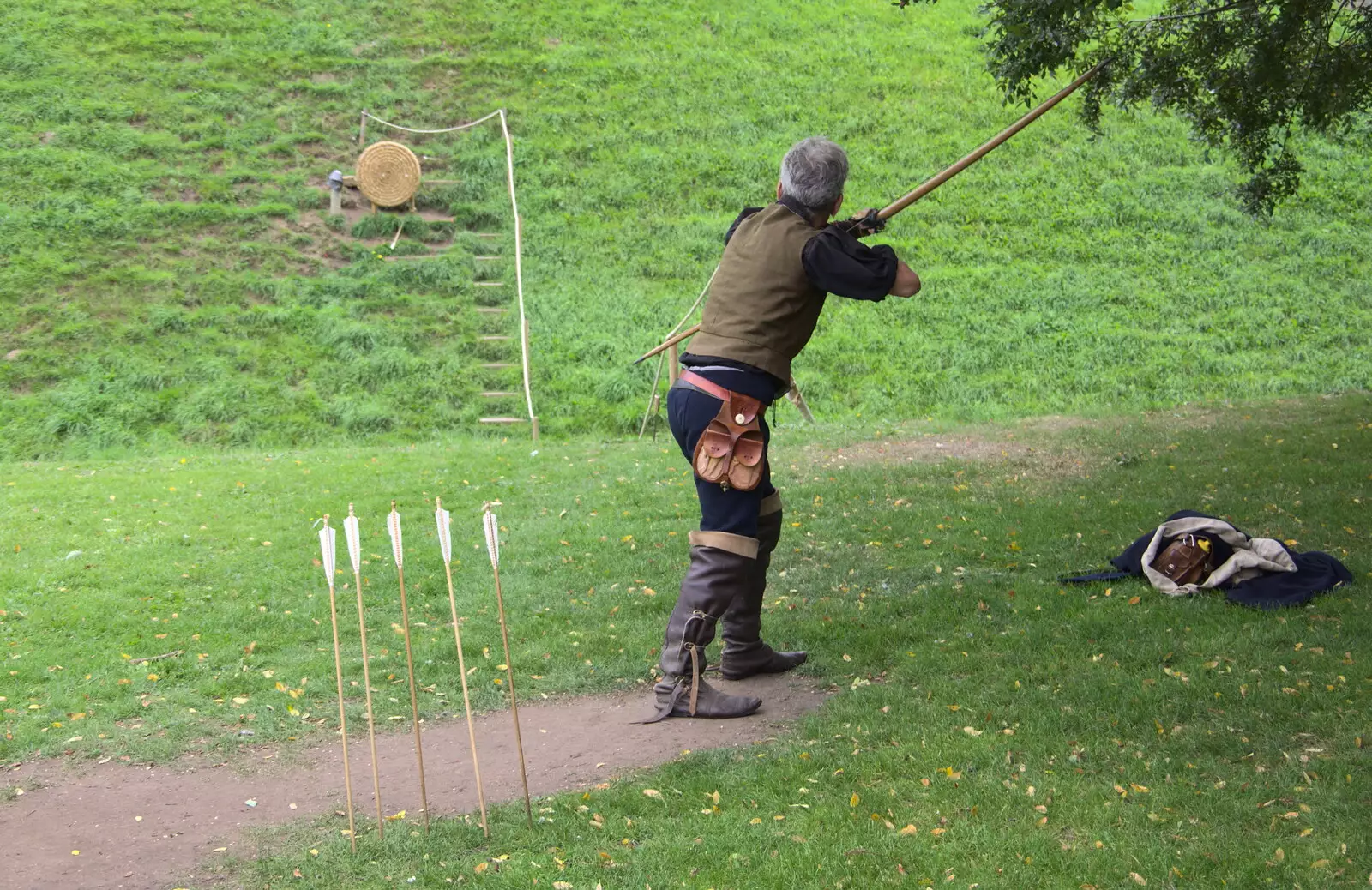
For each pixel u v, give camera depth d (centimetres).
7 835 473
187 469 1273
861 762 506
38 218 1828
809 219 550
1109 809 450
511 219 2023
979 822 446
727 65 2512
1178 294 1942
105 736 578
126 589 828
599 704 615
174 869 441
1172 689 569
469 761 542
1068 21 948
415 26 2527
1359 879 390
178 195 1948
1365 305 1930
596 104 2352
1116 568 778
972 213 2131
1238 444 1245
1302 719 526
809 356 1772
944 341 1820
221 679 659
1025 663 624
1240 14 985
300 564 894
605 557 895
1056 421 1502
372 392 1627
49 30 2305
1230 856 410
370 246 1916
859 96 2455
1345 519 890
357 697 629
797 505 1034
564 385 1667
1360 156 2352
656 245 2002
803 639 691
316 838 464
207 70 2275
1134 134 2388
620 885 412
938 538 908
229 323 1702
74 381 1566
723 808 472
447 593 820
